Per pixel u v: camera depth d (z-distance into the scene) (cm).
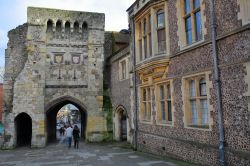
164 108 1277
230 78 836
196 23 1042
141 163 1111
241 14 788
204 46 966
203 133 954
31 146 1998
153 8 1281
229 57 842
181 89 1100
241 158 773
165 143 1219
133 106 1617
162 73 1237
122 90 1922
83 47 2234
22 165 1227
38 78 2086
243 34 788
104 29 2288
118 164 1124
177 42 1134
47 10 2170
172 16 1179
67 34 2214
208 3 943
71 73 2181
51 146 2028
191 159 1012
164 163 1078
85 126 2330
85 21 2247
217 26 895
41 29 2144
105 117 2183
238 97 801
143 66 1353
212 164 895
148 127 1409
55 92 2127
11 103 2105
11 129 2000
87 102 2177
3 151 1842
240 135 788
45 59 2134
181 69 1107
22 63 2167
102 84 2216
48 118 2292
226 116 845
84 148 1803
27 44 2109
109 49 2428
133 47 1566
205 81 981
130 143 1694
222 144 845
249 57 763
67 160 1313
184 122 1071
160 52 1249
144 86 1448
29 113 2036
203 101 995
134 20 1541
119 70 1992
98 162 1204
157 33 1270
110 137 2158
